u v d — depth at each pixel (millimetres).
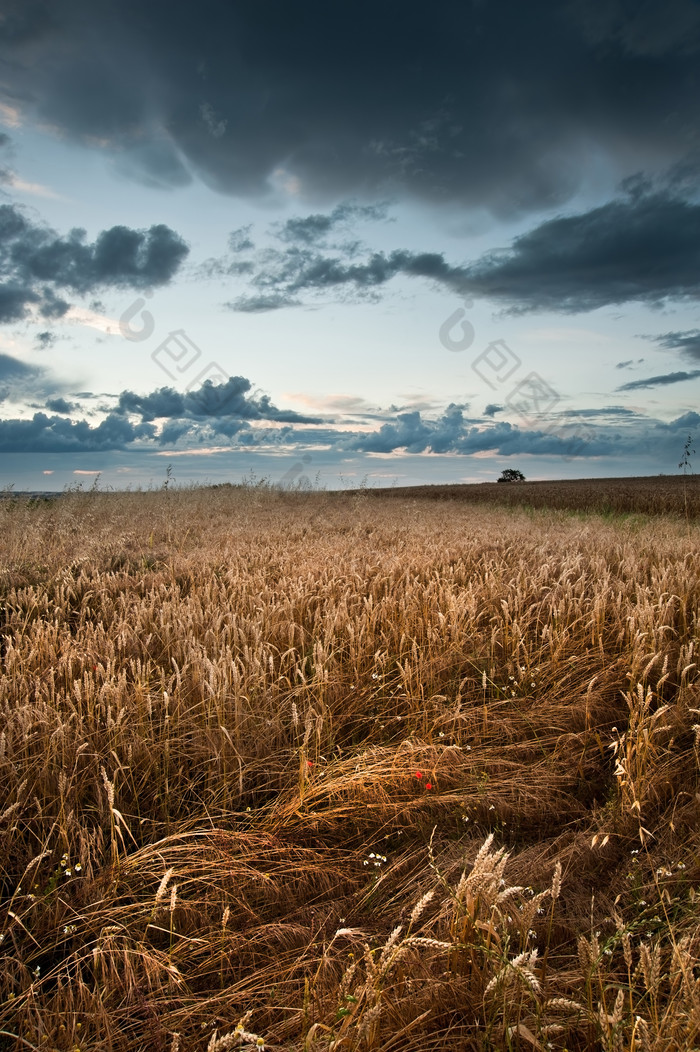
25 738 2596
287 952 1922
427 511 15562
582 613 4562
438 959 1812
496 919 1718
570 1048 1566
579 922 2000
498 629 4215
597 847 2359
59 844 2246
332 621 4176
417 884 2201
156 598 4852
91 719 2855
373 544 8438
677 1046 1398
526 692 3676
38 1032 1611
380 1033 1549
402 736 3295
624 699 3561
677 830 2420
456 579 5629
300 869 2270
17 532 8383
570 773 2979
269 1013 1719
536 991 1551
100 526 9422
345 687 3582
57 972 1898
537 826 2664
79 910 2023
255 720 3115
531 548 7395
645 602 4227
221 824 2559
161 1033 1629
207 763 2861
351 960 1828
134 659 3666
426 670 3723
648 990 1501
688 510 18328
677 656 3855
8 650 3576
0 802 2424
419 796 2746
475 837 2561
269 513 12781
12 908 2043
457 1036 1569
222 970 1877
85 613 4746
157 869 2207
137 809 2576
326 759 3010
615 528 11828
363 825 2607
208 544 7992
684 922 1903
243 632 3891
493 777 2914
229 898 2141
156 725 2988
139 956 1885
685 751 2938
